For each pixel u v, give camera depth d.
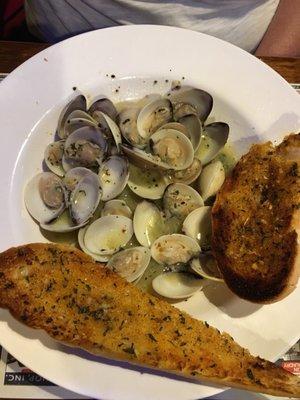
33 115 0.30
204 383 0.26
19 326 0.26
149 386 0.26
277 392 0.25
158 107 0.32
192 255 0.29
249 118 0.32
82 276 0.26
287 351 0.28
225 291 0.28
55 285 0.26
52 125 0.31
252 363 0.26
